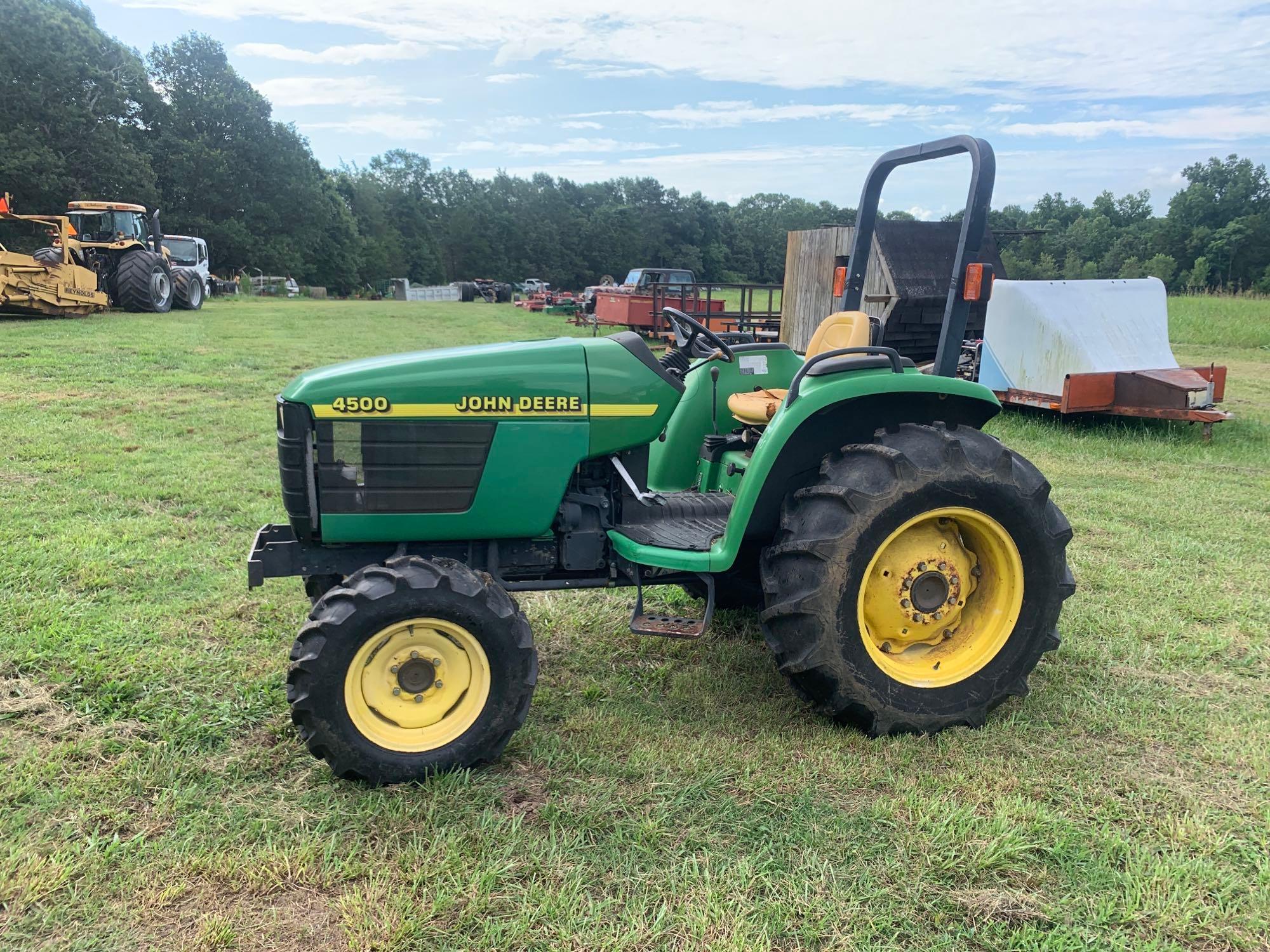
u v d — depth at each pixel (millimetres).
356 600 2523
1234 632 3896
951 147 3354
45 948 1952
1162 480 6773
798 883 2211
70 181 36688
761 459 2852
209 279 27781
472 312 26594
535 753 2799
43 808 2438
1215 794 2666
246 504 5312
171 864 2225
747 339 5645
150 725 2895
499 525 2938
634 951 1984
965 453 2912
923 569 2979
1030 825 2449
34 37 36250
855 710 2885
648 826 2406
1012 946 2039
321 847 2307
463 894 2131
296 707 2504
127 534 4648
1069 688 3355
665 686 3363
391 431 2818
